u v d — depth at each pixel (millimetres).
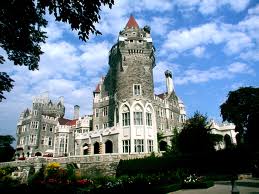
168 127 62281
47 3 11055
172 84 73250
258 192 19188
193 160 38969
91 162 41594
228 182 28766
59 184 27047
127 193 19734
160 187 21953
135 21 58219
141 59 53219
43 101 89875
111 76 60031
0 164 51594
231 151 38062
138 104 48688
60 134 73688
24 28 14617
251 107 57844
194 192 21984
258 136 51750
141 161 38719
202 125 45688
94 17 11477
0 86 16609
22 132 79812
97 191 19594
